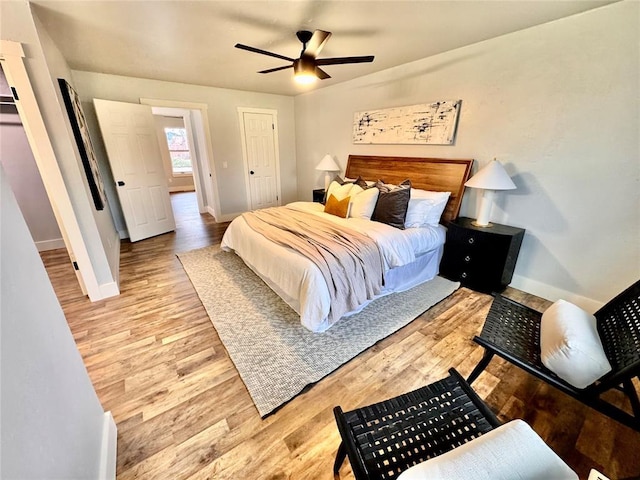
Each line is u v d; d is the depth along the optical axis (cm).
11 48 192
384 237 252
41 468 69
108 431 128
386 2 194
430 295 273
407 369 183
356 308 227
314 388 169
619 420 118
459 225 286
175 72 375
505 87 261
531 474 72
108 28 234
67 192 233
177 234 466
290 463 128
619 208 217
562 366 129
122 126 393
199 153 575
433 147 334
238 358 190
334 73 379
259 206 580
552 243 256
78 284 295
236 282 297
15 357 67
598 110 214
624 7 192
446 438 106
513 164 269
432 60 311
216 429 143
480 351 199
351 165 434
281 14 211
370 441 103
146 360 189
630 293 146
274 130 555
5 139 345
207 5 198
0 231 73
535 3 195
